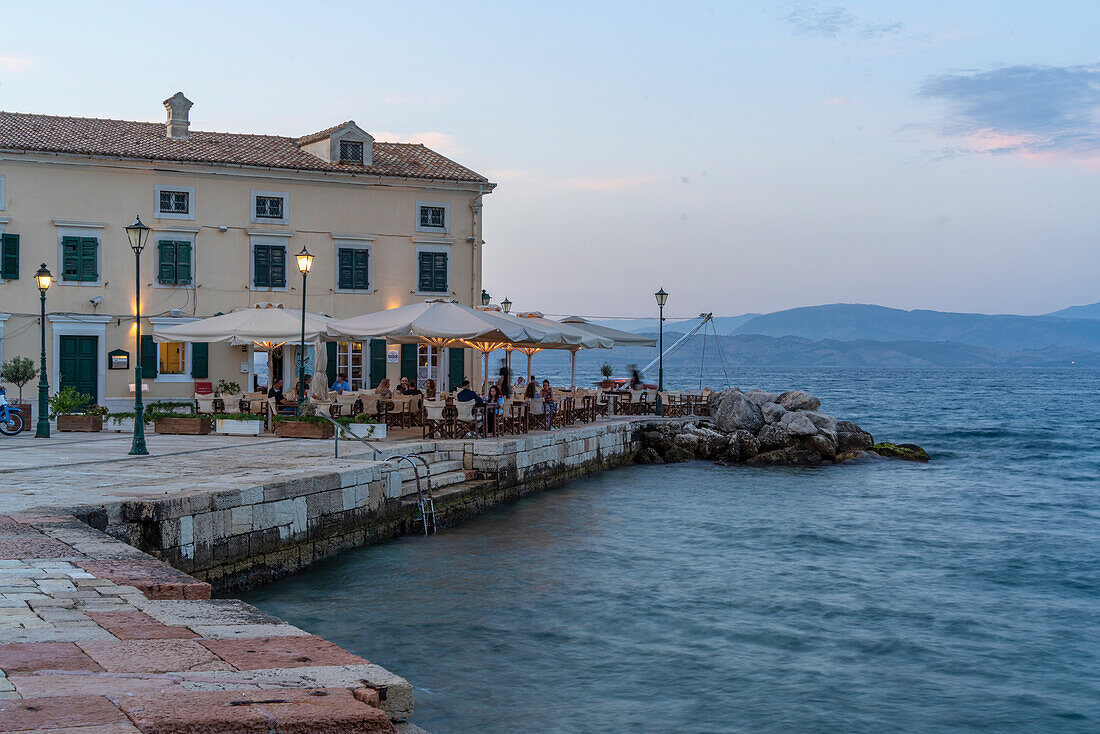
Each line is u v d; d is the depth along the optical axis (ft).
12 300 106.42
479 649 40.81
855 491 94.84
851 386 561.02
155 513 40.06
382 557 56.59
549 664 39.27
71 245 108.47
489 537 64.75
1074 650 43.14
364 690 17.98
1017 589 54.54
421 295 124.88
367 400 88.43
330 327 88.89
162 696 16.56
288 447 70.59
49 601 24.34
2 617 22.58
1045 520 79.00
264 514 47.70
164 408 102.32
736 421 121.19
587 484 93.97
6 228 106.22
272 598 46.62
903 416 249.55
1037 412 271.90
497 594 49.75
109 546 32.35
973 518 79.51
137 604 24.66
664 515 76.89
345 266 120.98
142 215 111.34
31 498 41.86
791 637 44.11
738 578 55.62
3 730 14.55
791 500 87.25
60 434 84.53
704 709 34.94
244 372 115.34
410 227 124.16
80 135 112.88
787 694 36.73
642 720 33.71
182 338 88.94
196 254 113.80
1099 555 64.34
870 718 34.60
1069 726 34.37
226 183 115.24
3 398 84.02
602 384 143.54
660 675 38.45
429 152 135.33
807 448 118.01
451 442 77.71
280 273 117.70
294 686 18.12
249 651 20.72
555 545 62.95
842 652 42.16
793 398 130.93
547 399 98.48
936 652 42.50
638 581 53.93
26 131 110.22
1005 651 42.86
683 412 133.80
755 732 33.04
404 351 123.54
